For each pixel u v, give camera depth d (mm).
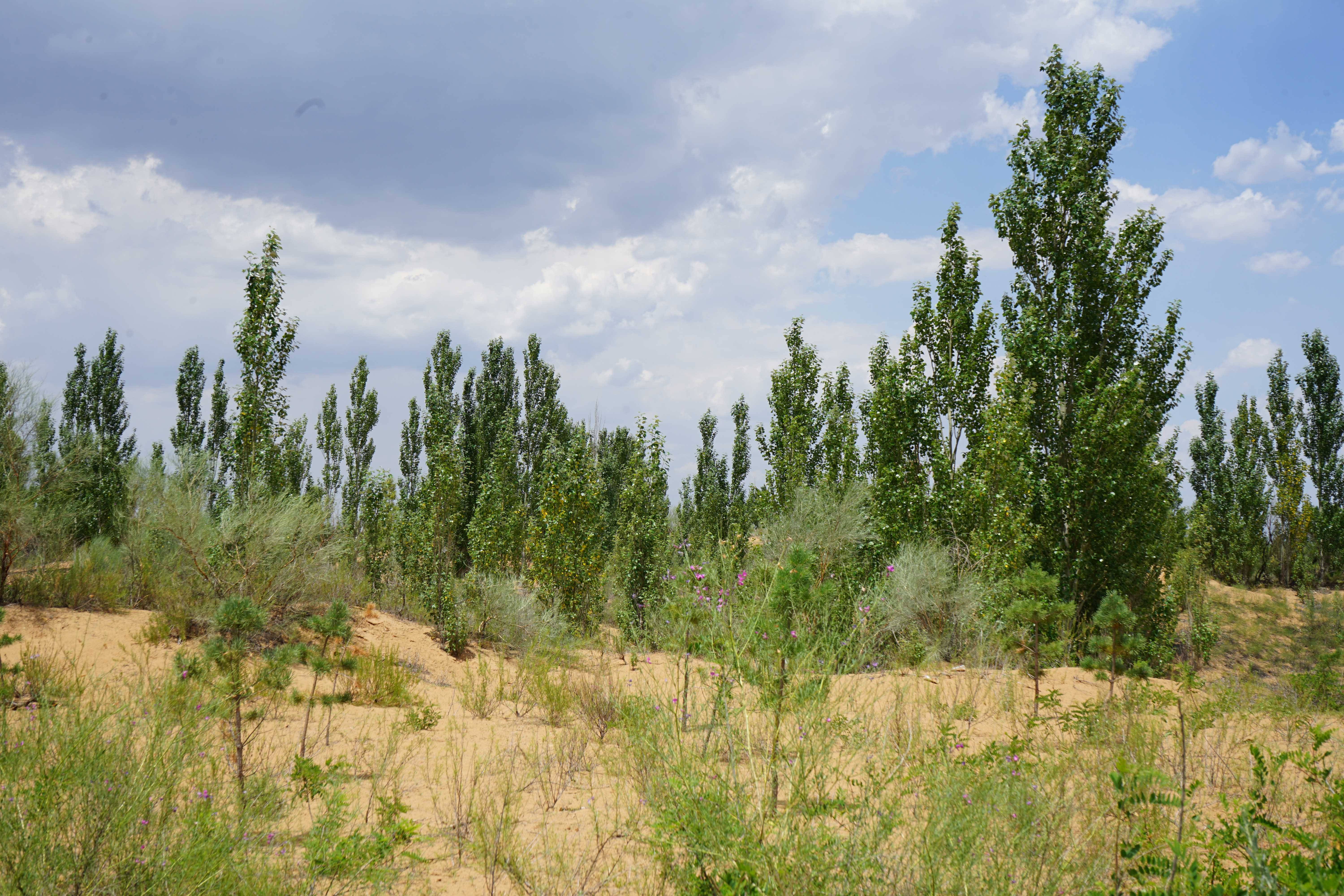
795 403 21234
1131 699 7105
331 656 11039
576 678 9211
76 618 11227
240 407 13617
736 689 4887
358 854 3715
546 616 15922
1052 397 18609
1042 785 4223
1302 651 23469
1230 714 7262
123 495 15703
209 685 5988
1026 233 19156
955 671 9297
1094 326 18578
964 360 18969
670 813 3617
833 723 4523
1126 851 3316
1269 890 2926
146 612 12078
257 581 12398
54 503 13000
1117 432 16750
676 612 6723
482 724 7809
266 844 3838
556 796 5086
